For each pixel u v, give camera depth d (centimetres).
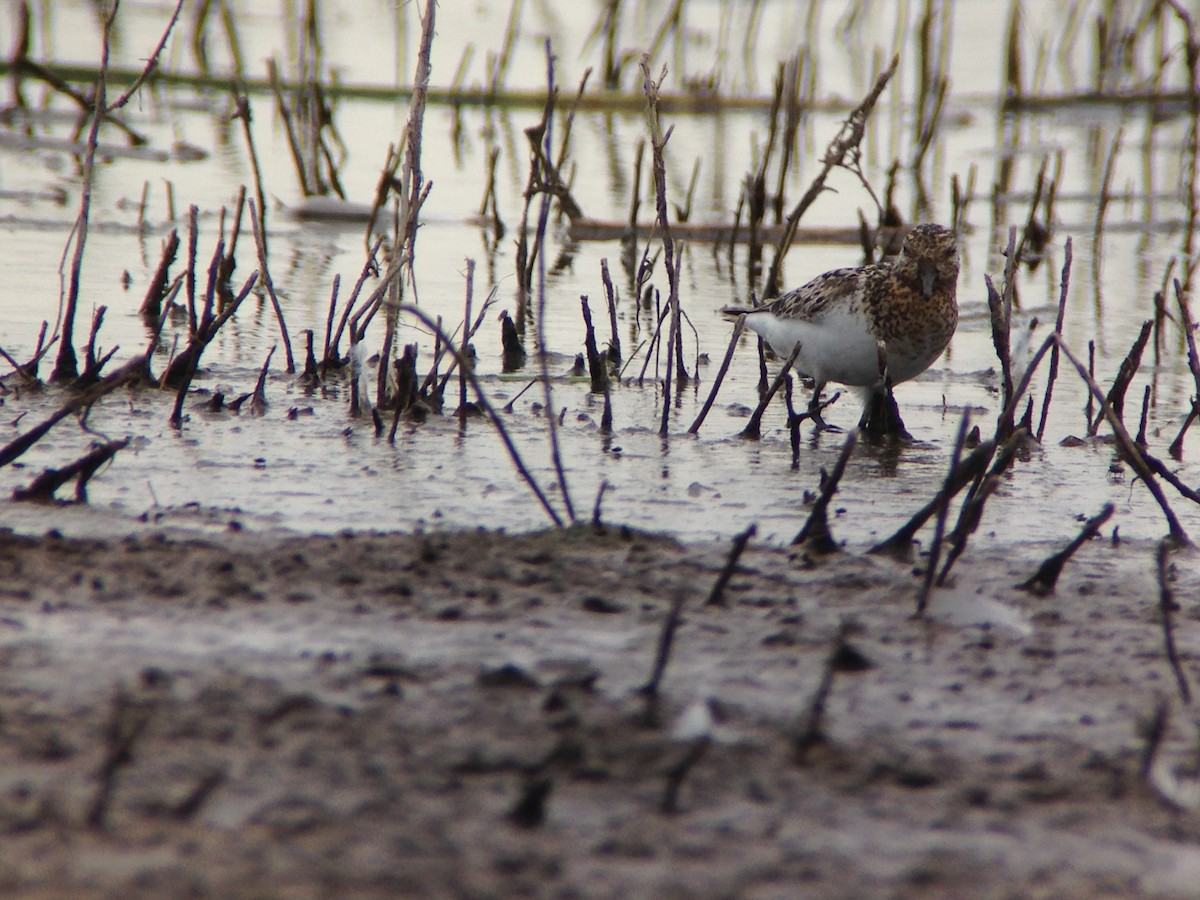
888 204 2119
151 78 2814
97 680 633
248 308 1584
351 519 942
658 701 645
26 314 1482
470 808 534
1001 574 873
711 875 497
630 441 1191
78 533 861
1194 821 553
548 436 1188
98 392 940
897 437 1249
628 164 2522
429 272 1798
